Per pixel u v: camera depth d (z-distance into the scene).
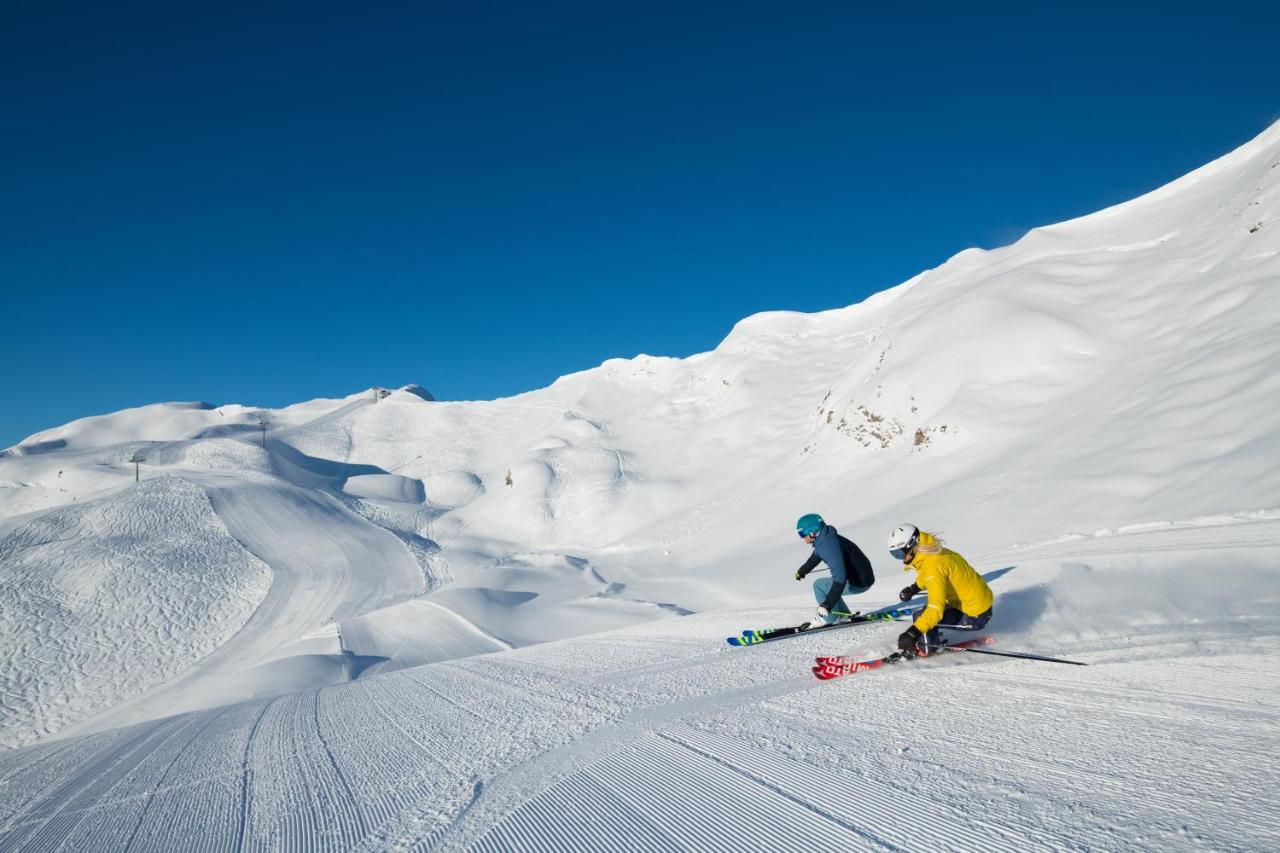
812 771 3.41
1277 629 4.58
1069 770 2.97
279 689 20.00
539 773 4.04
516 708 5.99
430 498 80.19
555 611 31.73
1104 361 31.02
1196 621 5.09
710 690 5.46
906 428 38.34
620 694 5.83
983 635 5.56
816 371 70.38
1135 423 22.16
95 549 50.59
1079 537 11.46
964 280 50.53
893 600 8.74
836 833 2.74
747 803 3.16
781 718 4.38
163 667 35.34
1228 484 14.57
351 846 3.39
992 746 3.39
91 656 36.41
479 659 9.96
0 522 58.28
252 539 55.91
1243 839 2.22
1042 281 39.84
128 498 61.66
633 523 57.22
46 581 45.16
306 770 4.91
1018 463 25.84
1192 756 2.93
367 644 27.56
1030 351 34.97
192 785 4.93
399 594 46.31
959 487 27.08
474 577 41.75
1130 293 34.59
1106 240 42.84
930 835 2.60
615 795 3.50
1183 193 44.34
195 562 49.91
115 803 4.73
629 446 76.31
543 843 3.07
